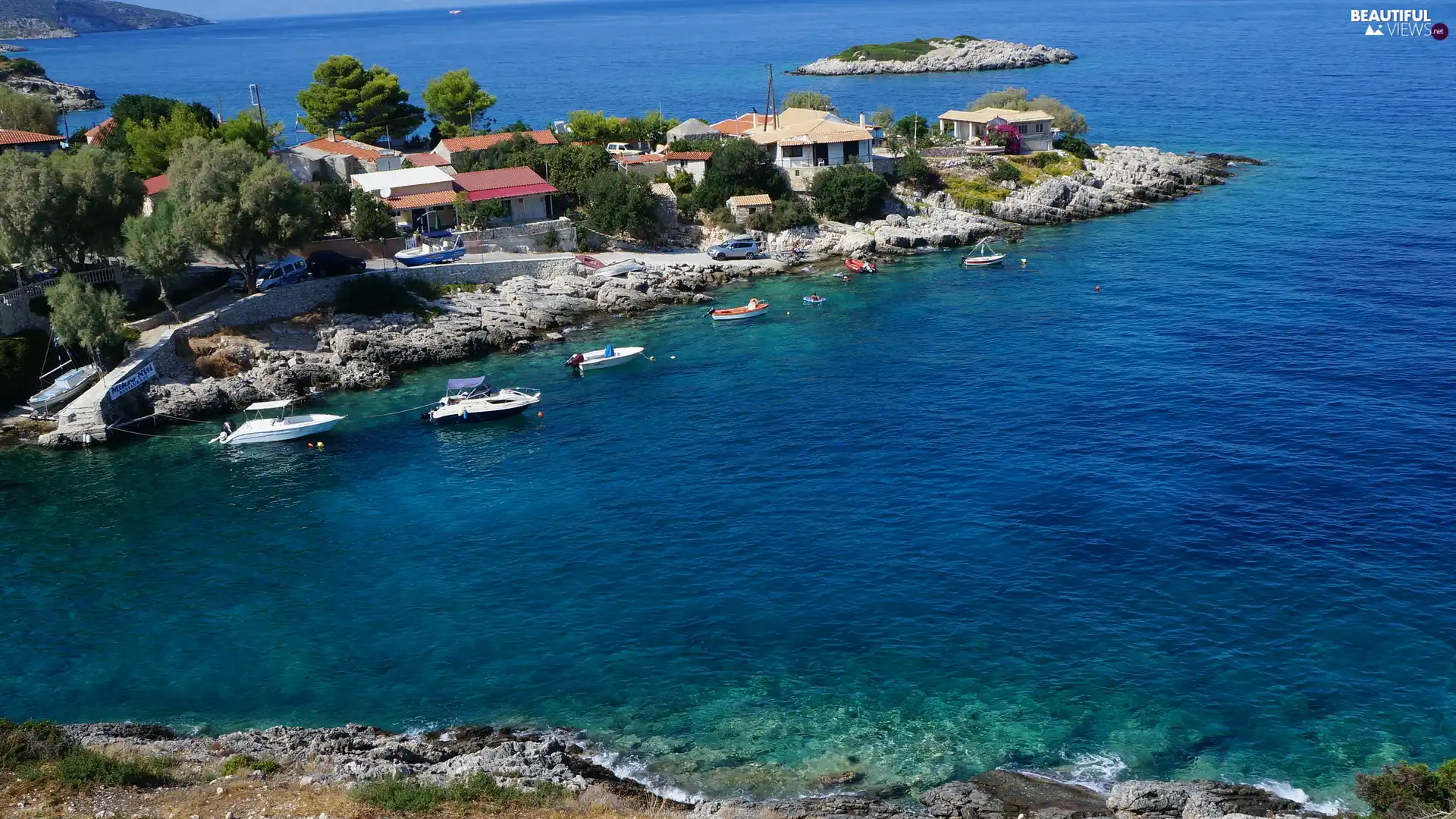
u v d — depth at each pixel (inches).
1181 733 1742.1
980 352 3720.5
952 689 1875.0
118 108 5585.6
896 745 1740.9
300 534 2554.1
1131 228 5482.3
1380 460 2687.0
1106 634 2012.8
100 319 3289.9
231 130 5059.1
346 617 2174.0
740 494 2687.0
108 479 2901.1
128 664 2023.9
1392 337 3597.4
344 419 3324.3
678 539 2459.4
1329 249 4785.9
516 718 1840.6
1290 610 2062.0
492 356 3914.9
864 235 5201.8
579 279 4466.0
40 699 1916.8
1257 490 2566.4
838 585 2225.6
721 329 4124.0
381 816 1417.3
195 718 1859.0
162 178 4633.4
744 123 6717.5
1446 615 2020.2
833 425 3117.6
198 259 4254.4
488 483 2819.9
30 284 3622.0
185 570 2389.3
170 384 3385.8
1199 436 2896.2
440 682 1947.6
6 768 1510.8
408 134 7303.2
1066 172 6181.1
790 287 4682.6
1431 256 4574.3
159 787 1504.7
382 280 4050.2
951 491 2640.3
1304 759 1670.8
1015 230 5438.0
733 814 1508.4
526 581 2297.0
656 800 1579.7
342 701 1899.6
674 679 1932.8
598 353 3725.4
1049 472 2719.0
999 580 2219.5
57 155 3804.1
